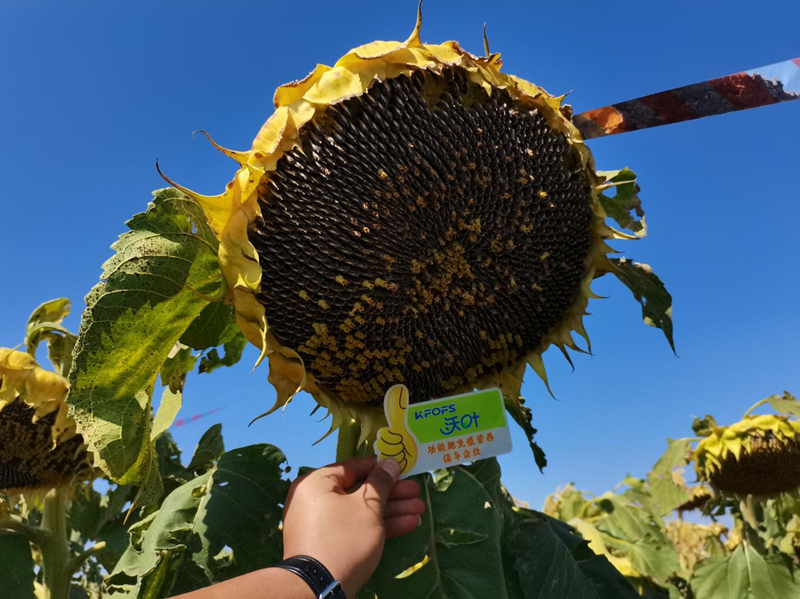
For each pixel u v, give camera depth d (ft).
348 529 1.21
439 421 1.43
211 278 1.42
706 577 3.58
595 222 1.49
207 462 2.33
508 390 1.57
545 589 1.67
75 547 2.90
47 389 2.20
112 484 2.45
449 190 1.35
